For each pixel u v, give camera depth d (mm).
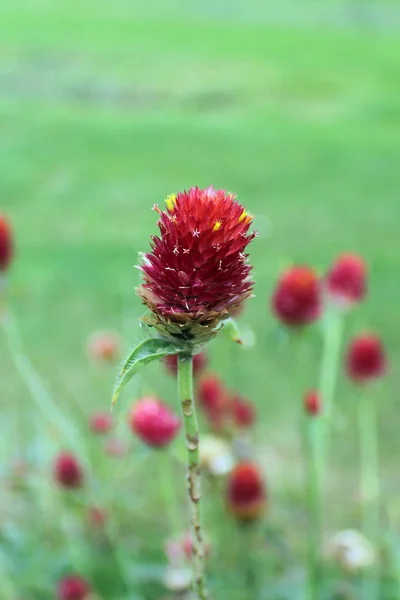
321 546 697
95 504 675
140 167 1983
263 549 698
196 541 468
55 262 1419
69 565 686
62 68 3029
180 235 455
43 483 685
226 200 460
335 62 3244
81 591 651
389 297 1268
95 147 2090
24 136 2182
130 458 706
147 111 2508
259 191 1821
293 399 1004
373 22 4359
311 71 3055
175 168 1975
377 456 923
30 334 1172
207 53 3410
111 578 696
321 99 2682
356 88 2814
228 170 1952
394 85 2824
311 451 625
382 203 1722
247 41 3760
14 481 692
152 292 458
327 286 661
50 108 2492
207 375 725
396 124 2346
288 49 3551
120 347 772
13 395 1002
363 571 668
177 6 4852
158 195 1785
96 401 992
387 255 1438
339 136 2219
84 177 1880
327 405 623
